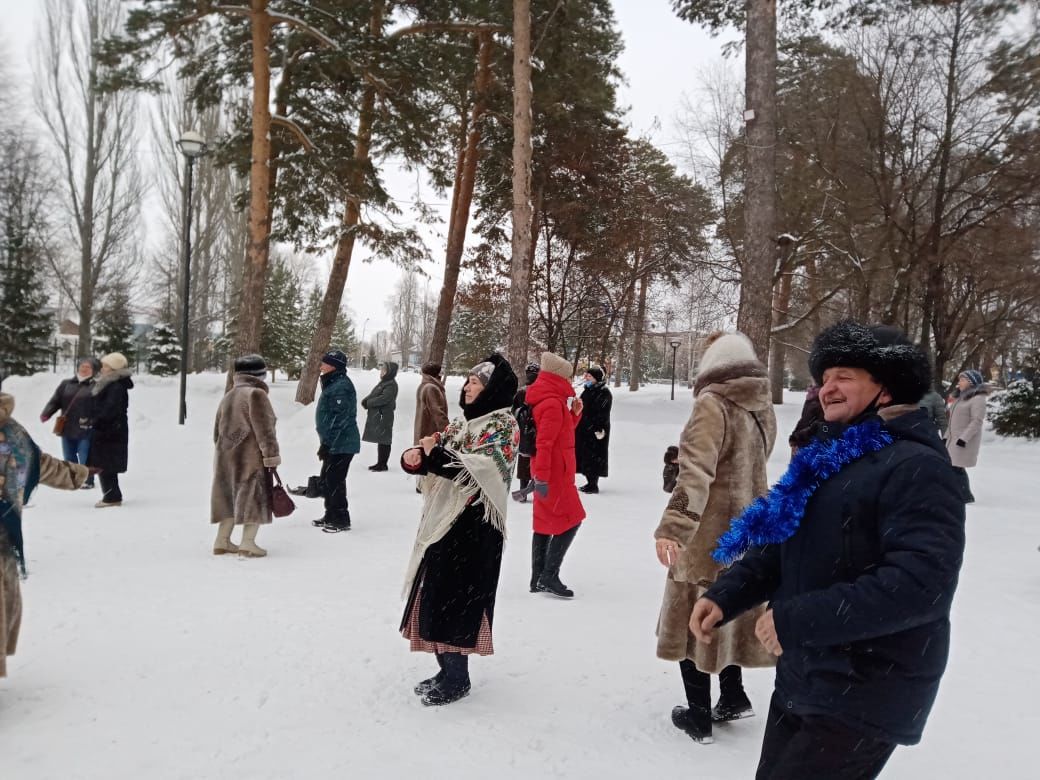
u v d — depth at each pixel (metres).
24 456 3.55
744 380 3.36
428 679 3.76
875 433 1.85
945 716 3.60
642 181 24.39
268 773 2.87
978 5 16.92
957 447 10.28
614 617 4.99
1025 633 4.86
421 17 17.36
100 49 14.49
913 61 18.62
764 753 1.99
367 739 3.18
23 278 30.16
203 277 38.72
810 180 19.84
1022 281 20.58
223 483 6.25
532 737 3.26
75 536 6.77
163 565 5.87
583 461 10.17
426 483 3.88
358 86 17.44
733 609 2.02
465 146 21.80
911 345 1.91
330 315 19.19
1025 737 3.38
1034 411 21.38
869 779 1.82
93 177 32.00
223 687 3.65
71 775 2.81
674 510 3.13
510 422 3.86
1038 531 8.41
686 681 3.35
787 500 1.92
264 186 16.00
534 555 5.55
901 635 1.70
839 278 21.80
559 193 23.55
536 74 18.20
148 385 20.67
